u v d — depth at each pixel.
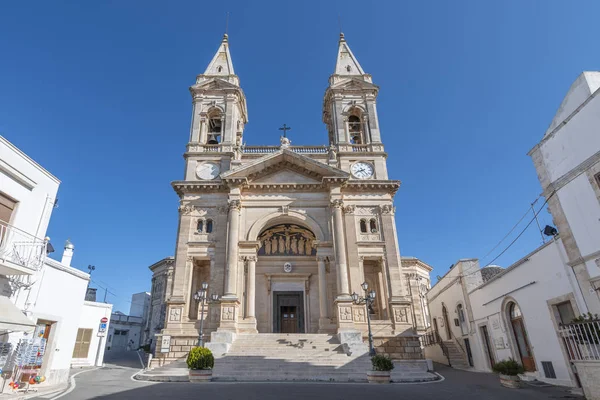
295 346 23.45
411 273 45.38
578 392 13.35
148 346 43.31
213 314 26.61
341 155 33.19
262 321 30.06
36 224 15.67
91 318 29.48
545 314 16.31
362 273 28.12
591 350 11.72
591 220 13.81
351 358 21.00
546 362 16.34
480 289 22.95
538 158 16.59
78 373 21.03
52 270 16.22
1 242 13.81
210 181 30.58
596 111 13.66
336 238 28.56
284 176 31.83
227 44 41.72
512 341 19.34
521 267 18.11
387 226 29.64
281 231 33.25
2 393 12.65
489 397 12.60
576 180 14.52
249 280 28.05
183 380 17.50
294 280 31.45
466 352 26.05
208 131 36.62
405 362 23.98
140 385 15.62
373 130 34.56
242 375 18.58
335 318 27.28
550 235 15.96
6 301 13.39
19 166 14.79
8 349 13.59
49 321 16.09
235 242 28.50
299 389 14.31
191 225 29.73
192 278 28.72
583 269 14.06
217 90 36.34
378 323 26.39
